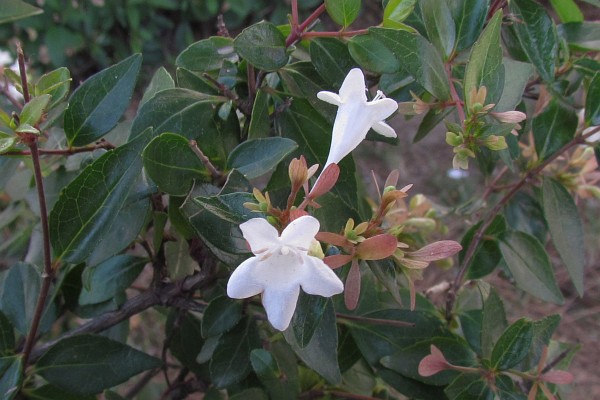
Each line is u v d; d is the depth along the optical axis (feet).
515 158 0.59
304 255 0.40
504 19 0.61
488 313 0.57
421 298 0.69
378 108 0.46
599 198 0.70
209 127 0.54
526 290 0.65
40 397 0.56
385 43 0.51
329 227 0.51
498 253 0.68
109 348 0.56
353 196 0.54
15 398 0.56
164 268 0.62
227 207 0.45
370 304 0.63
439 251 0.45
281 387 0.60
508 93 0.55
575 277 0.61
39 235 0.67
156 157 0.49
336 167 0.42
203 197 0.45
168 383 0.70
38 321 0.52
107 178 0.48
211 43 0.56
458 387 0.55
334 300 0.62
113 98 0.52
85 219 0.49
